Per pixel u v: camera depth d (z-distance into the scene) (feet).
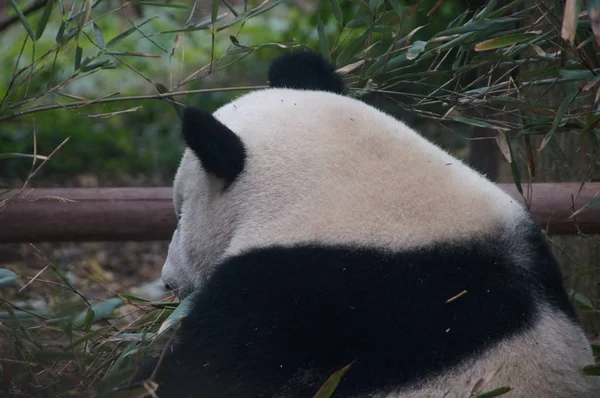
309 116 15.47
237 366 13.60
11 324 17.21
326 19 45.55
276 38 69.26
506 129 18.62
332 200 14.30
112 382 14.74
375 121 15.49
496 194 15.11
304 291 13.61
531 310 13.62
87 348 18.57
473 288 13.52
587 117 19.17
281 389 13.47
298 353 13.48
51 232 22.77
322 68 17.58
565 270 27.63
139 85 66.39
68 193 22.94
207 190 15.90
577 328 14.39
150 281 37.83
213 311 13.94
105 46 18.98
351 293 13.50
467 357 13.14
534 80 19.15
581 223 23.35
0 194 21.16
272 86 17.62
